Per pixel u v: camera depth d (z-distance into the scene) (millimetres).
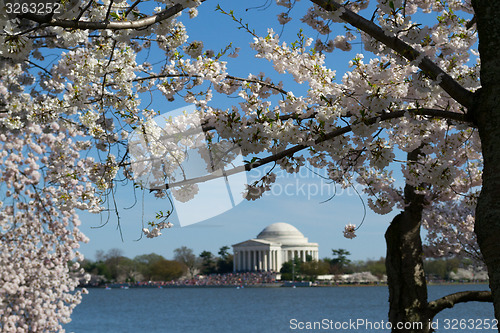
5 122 6465
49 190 11641
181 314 59438
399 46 4785
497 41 4520
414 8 6949
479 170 8547
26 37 4770
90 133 6422
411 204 8875
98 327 44062
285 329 39188
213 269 177375
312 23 6195
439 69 4812
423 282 8961
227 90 6602
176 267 168125
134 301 90625
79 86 5969
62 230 12781
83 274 13727
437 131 6855
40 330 12812
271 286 152625
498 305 4270
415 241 9016
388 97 4941
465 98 4727
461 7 6914
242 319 51062
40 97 6715
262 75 6582
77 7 4250
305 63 6094
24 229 12375
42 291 13008
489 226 4336
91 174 6352
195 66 6215
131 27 4430
